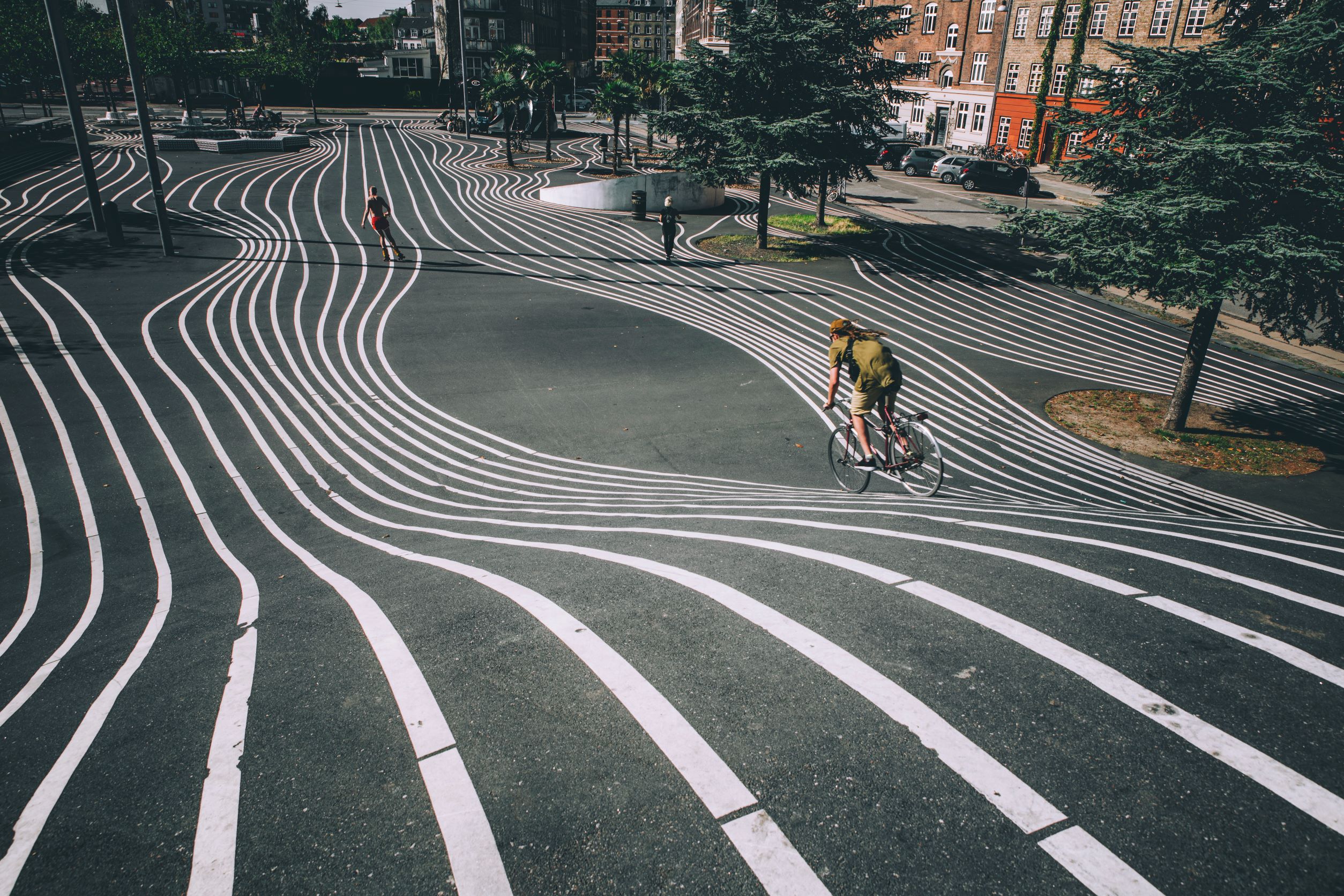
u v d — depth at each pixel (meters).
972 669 3.15
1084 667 3.15
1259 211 10.16
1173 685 2.99
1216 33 11.22
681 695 3.06
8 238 21.30
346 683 3.38
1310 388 14.88
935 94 51.84
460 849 2.24
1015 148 45.78
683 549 5.41
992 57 47.19
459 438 11.28
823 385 14.02
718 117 22.36
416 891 2.09
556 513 8.06
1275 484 10.84
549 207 30.70
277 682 3.47
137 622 5.16
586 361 14.66
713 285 20.56
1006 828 2.23
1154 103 10.62
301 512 8.72
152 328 15.05
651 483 9.70
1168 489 10.46
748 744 2.70
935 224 30.05
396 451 10.73
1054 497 9.72
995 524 5.97
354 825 2.37
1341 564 4.98
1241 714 2.78
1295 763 2.50
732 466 10.64
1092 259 10.45
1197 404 13.92
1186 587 4.12
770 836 2.24
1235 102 10.12
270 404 12.09
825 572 4.51
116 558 7.40
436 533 7.60
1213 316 11.85
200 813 2.47
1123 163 10.63
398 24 152.62
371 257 21.53
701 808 2.38
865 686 3.05
